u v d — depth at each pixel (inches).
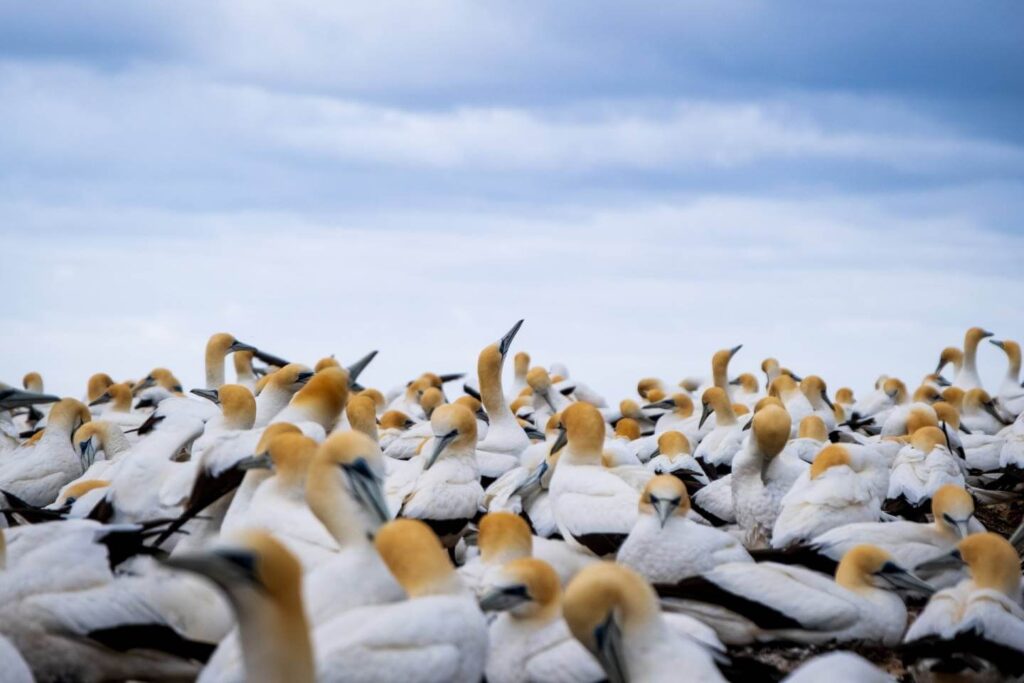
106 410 1510.8
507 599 620.4
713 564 743.7
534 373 1600.6
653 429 1685.5
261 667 441.7
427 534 586.9
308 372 1129.4
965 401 1662.2
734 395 1978.3
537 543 786.2
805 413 1517.0
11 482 1079.0
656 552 746.8
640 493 890.7
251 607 441.7
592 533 827.4
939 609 673.6
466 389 1803.6
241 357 1665.8
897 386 1780.3
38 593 592.1
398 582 589.9
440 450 916.0
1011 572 685.9
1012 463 1251.2
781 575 711.1
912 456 1045.8
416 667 530.3
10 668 520.1
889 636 710.5
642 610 552.4
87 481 918.4
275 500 680.4
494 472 1126.4
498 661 624.4
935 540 795.4
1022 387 1865.2
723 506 979.9
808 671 553.6
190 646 601.0
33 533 618.8
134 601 600.7
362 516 609.9
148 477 786.8
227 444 756.6
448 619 548.1
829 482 852.6
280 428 745.6
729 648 716.7
